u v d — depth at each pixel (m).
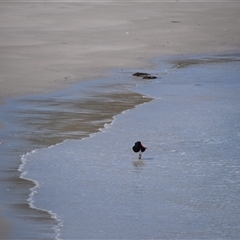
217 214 41.12
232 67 90.56
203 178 47.28
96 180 46.69
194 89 76.19
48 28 119.06
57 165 49.53
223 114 64.50
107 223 39.59
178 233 38.41
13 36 109.00
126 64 90.44
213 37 116.00
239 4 167.75
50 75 80.19
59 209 41.50
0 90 71.88
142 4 163.25
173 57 97.81
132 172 48.41
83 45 102.50
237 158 51.66
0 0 165.50
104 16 137.50
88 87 75.38
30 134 56.84
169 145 54.75
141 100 70.06
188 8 157.50
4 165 49.19
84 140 55.66
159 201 43.09
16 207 41.59
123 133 57.78
